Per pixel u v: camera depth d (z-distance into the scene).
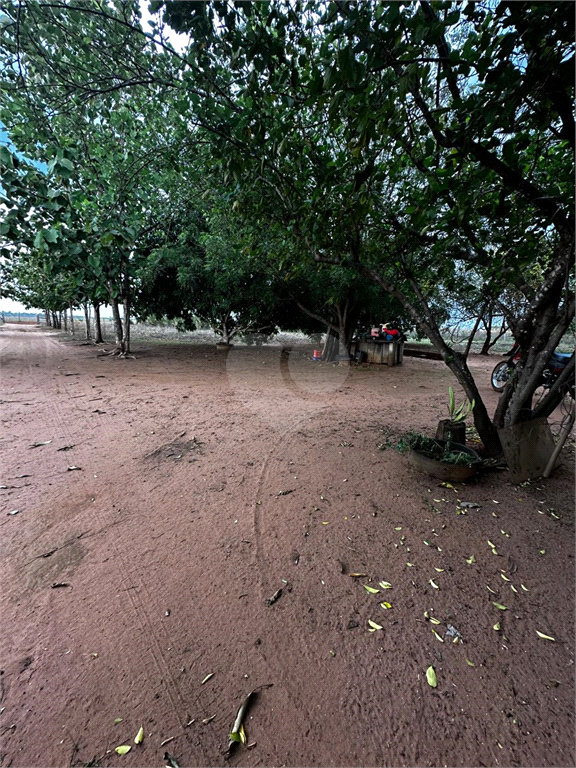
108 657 1.30
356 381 7.34
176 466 2.98
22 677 1.22
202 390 6.02
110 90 2.37
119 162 5.19
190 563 1.82
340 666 1.29
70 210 2.65
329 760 1.00
